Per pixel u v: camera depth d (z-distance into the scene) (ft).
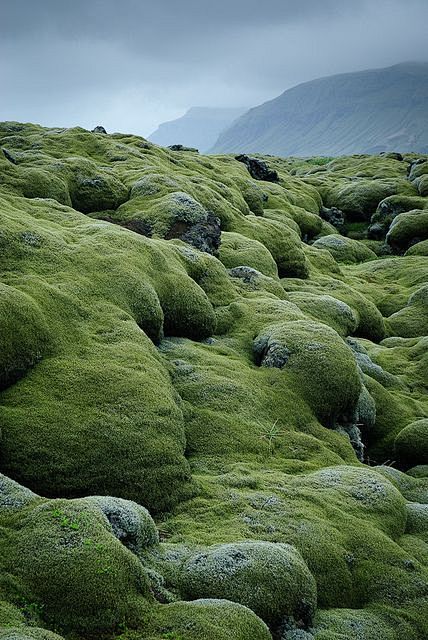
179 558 52.26
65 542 42.98
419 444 103.45
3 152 167.43
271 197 282.77
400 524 70.49
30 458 60.13
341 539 62.08
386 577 60.75
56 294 80.53
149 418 68.18
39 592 40.68
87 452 62.03
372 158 500.74
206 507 63.41
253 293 127.13
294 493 68.23
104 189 165.78
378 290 209.97
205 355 94.38
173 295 100.68
